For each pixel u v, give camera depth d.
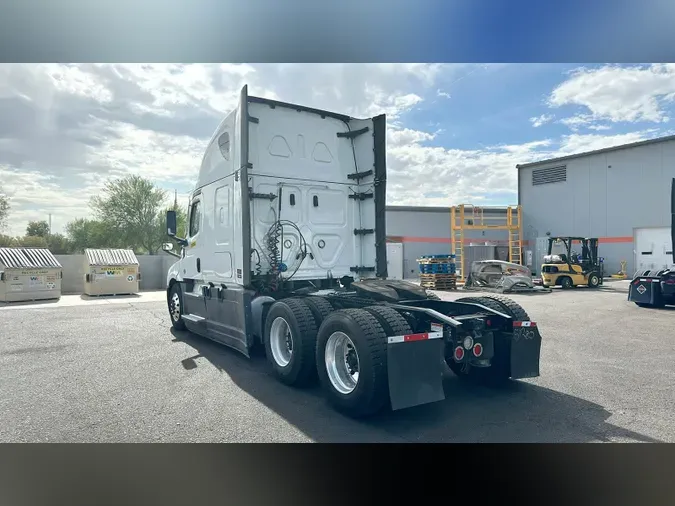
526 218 35.19
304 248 7.07
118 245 36.44
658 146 27.69
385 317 4.54
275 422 4.37
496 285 19.91
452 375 6.09
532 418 4.47
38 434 4.11
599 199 30.48
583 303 15.00
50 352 7.54
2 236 37.97
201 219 7.89
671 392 5.27
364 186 7.64
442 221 34.88
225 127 6.93
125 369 6.35
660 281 13.30
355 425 4.30
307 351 5.30
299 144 7.15
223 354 7.23
